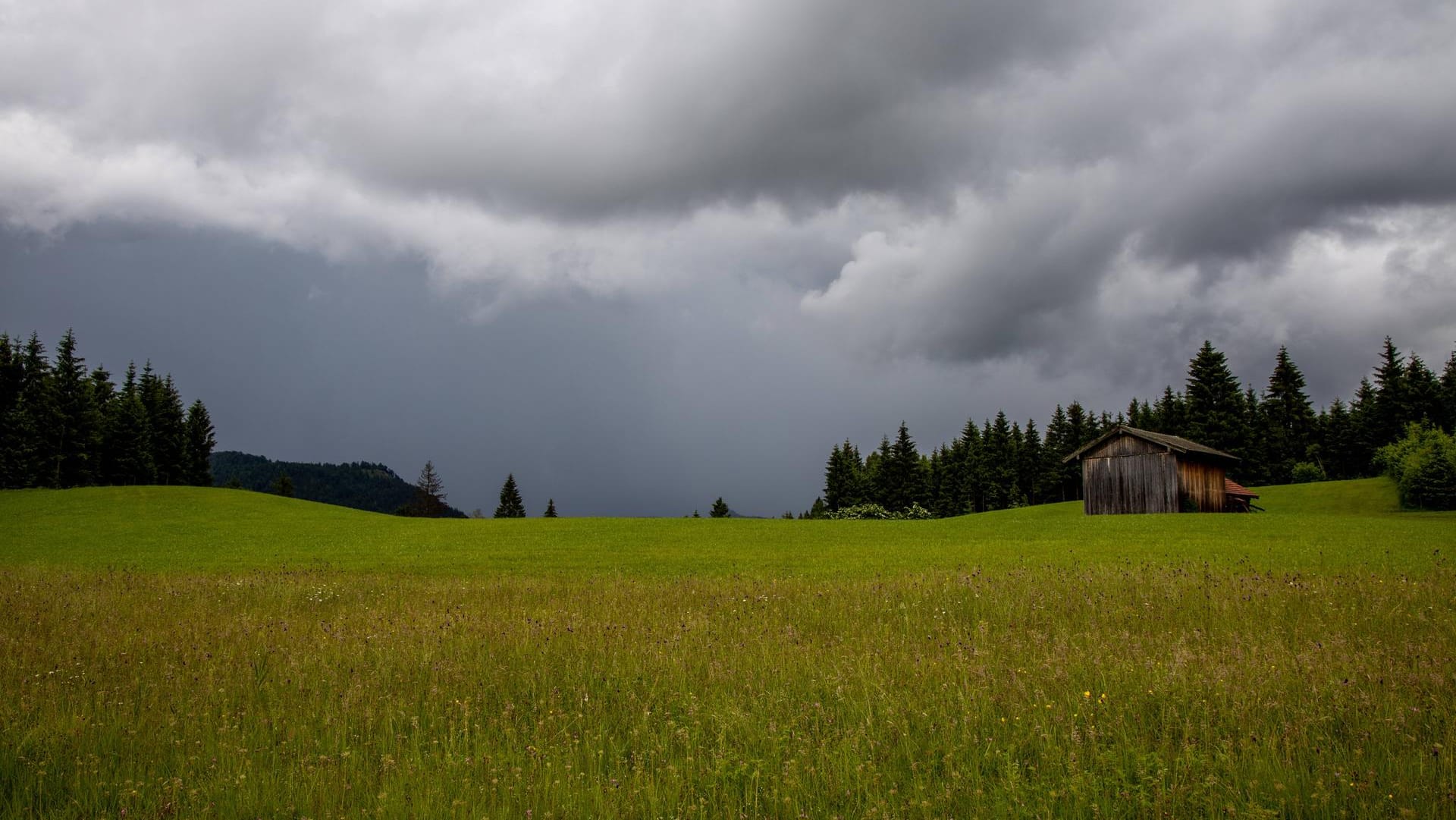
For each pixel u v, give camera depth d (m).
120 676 10.03
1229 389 95.56
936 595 16.48
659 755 7.20
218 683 9.52
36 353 85.69
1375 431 95.12
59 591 19.56
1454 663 8.98
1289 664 9.20
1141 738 7.14
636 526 49.22
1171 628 12.10
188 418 107.12
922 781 6.39
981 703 8.11
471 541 40.69
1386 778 6.11
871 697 8.45
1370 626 11.72
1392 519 42.81
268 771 6.88
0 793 6.34
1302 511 63.91
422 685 9.47
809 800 6.18
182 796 6.34
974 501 123.12
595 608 16.00
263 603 18.00
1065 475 118.81
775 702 8.45
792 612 15.11
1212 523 40.94
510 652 11.16
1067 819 5.79
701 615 14.45
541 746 7.35
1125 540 34.06
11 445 79.81
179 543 39.59
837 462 129.00
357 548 37.53
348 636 12.77
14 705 8.55
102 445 89.50
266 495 66.19
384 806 5.98
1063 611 13.96
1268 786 6.00
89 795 6.39
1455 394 90.75
